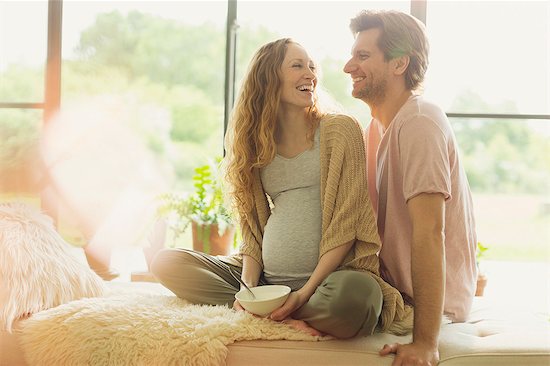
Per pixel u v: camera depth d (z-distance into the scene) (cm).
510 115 337
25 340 180
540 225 1183
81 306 183
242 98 212
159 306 185
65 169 377
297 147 205
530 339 172
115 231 330
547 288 409
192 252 205
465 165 1173
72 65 1073
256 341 168
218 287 200
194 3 1134
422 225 173
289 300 175
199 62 1145
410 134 183
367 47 203
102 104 1042
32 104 362
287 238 197
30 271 194
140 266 413
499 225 1188
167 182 1126
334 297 164
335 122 199
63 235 545
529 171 1166
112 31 1123
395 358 161
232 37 353
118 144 532
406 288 194
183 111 1145
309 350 165
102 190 435
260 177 212
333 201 193
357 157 195
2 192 752
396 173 193
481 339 173
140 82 1129
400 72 202
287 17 673
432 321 165
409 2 338
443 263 171
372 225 189
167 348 163
